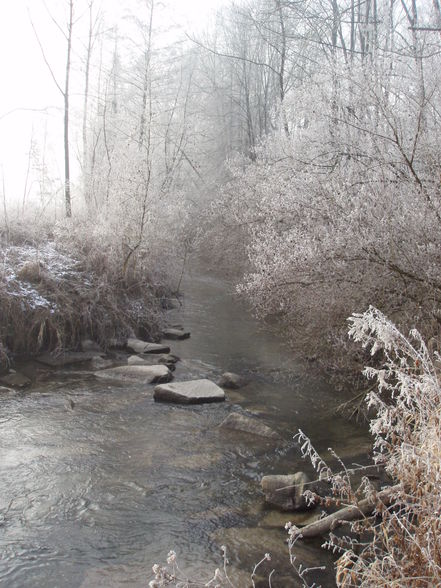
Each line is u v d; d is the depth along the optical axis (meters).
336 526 4.29
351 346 7.41
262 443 6.13
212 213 15.70
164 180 15.43
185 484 5.17
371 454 5.79
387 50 8.04
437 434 3.16
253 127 26.83
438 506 2.93
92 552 4.09
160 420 6.73
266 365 9.21
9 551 4.07
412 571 2.98
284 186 8.61
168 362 9.23
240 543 4.23
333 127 8.59
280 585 3.73
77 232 11.71
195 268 19.72
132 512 4.65
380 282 6.81
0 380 7.88
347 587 3.27
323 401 7.50
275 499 4.81
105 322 10.01
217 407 7.27
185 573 3.83
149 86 14.98
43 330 8.98
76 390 7.71
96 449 5.83
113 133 16.09
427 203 6.40
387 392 7.00
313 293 7.67
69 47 14.54
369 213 6.65
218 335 11.30
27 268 9.59
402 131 7.18
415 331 3.58
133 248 11.48
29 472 5.25
